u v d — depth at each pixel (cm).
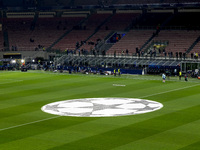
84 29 10369
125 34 9625
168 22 9731
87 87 5316
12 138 2605
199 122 3020
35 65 8531
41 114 3434
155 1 10181
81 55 8819
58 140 2531
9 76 7025
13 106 3869
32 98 4384
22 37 10412
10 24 11062
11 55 9362
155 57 7850
